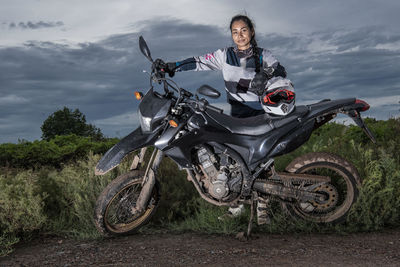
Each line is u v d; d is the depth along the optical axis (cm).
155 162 378
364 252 322
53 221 434
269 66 394
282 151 371
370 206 394
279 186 375
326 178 382
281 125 369
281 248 339
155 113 354
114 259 327
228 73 423
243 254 325
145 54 367
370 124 817
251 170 371
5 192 424
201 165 368
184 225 420
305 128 373
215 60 425
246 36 411
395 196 410
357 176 394
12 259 343
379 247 336
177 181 503
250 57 415
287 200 391
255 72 415
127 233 399
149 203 408
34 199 419
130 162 503
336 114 384
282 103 367
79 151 880
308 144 669
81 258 334
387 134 695
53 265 320
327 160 393
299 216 398
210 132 362
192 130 359
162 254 334
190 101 363
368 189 395
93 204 443
